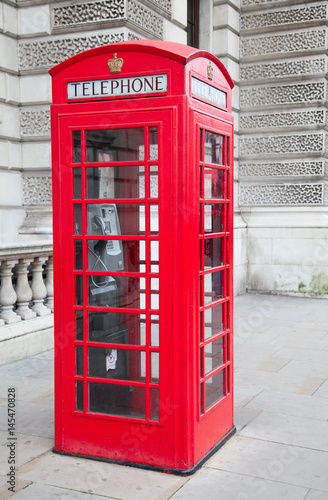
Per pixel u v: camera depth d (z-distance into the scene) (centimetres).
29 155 812
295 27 994
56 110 338
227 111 378
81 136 334
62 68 336
